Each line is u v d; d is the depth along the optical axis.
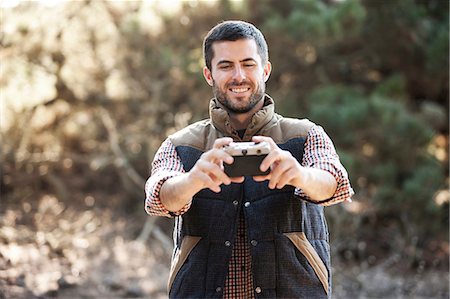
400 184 10.03
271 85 10.70
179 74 9.95
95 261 8.53
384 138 9.59
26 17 10.29
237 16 9.40
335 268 9.04
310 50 10.27
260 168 2.57
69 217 10.56
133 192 11.01
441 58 10.09
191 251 3.06
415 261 9.48
